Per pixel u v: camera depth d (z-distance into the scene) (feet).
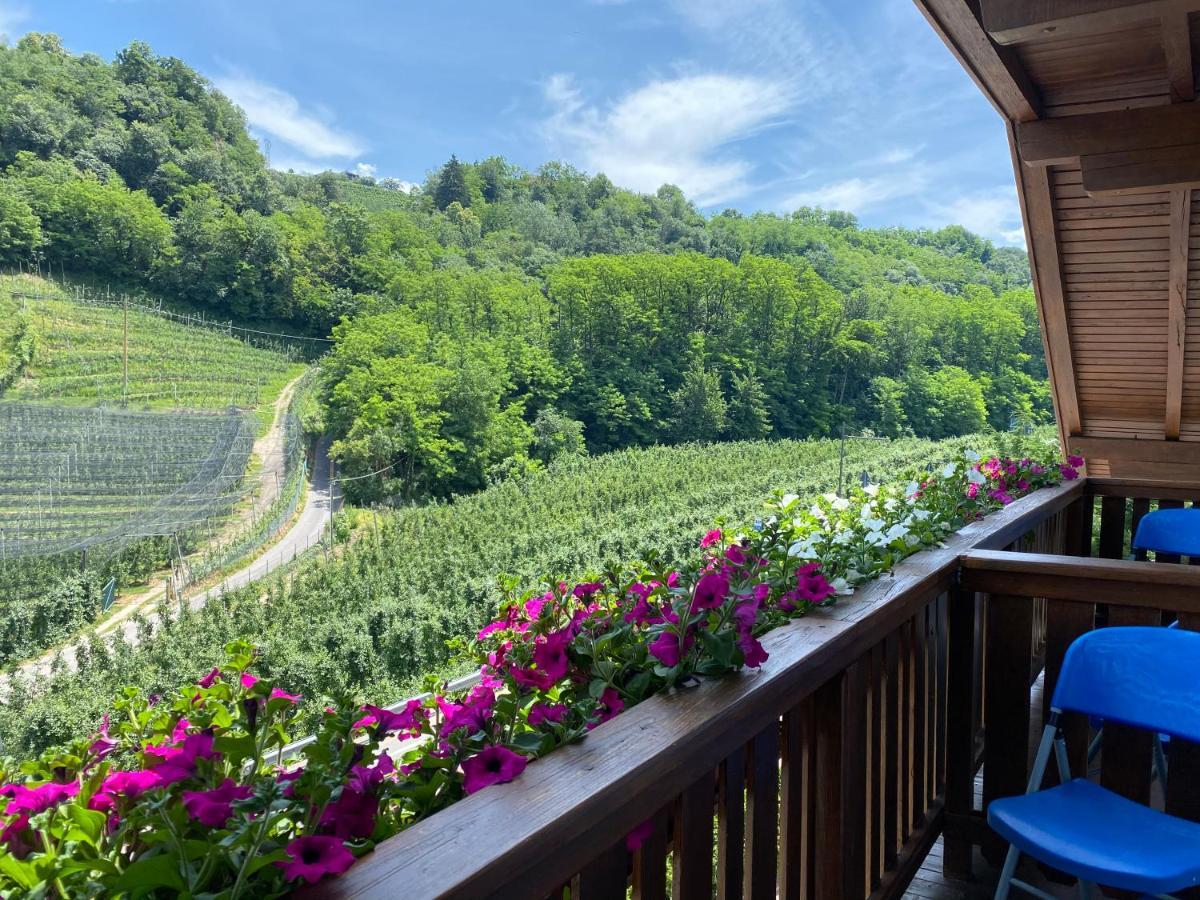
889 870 5.74
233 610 67.15
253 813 2.23
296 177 333.42
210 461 157.38
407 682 53.78
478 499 135.44
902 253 346.74
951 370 243.81
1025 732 6.34
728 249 341.21
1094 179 13.34
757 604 4.16
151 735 3.25
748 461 168.14
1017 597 6.38
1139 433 21.20
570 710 3.54
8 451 138.92
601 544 79.15
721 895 3.74
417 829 2.40
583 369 214.07
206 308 231.91
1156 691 5.17
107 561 103.76
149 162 260.62
